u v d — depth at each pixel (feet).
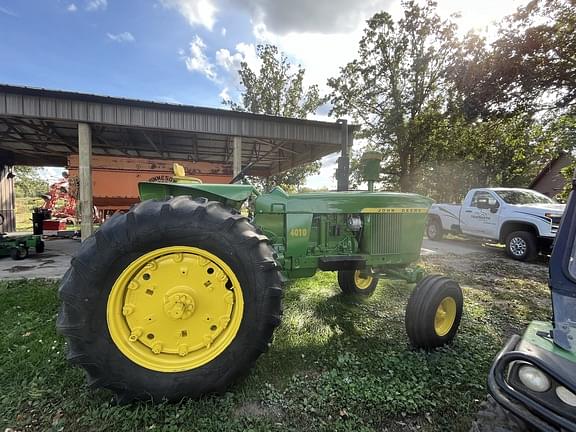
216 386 5.35
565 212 4.42
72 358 4.84
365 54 54.24
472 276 15.10
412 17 49.19
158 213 5.26
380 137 53.52
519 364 3.49
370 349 7.36
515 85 24.20
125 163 31.81
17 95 17.42
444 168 52.16
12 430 4.61
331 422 4.97
